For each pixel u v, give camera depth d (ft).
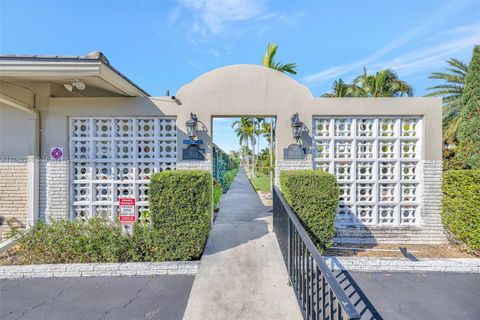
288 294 9.49
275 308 8.75
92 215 16.22
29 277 11.02
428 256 13.66
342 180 16.67
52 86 16.25
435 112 16.19
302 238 7.55
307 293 7.50
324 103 16.49
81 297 9.57
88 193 16.46
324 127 16.88
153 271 11.29
